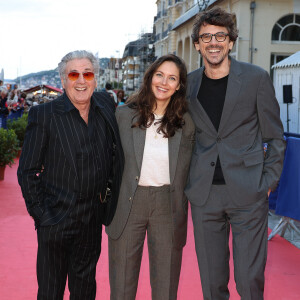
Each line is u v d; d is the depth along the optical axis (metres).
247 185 2.78
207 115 2.81
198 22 2.83
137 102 2.77
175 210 2.77
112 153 2.72
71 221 2.54
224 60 2.79
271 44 18.69
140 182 2.74
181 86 2.78
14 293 3.53
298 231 5.00
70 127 2.53
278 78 13.11
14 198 7.02
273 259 4.41
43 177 2.61
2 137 8.34
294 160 4.62
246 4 18.41
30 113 2.55
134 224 2.75
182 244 2.86
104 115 2.65
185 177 2.83
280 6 18.50
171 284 2.82
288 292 3.65
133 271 2.81
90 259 2.71
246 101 2.77
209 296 2.85
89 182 2.55
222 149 2.80
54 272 2.61
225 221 2.91
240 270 2.79
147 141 2.75
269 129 2.84
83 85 2.49
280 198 4.82
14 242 4.81
